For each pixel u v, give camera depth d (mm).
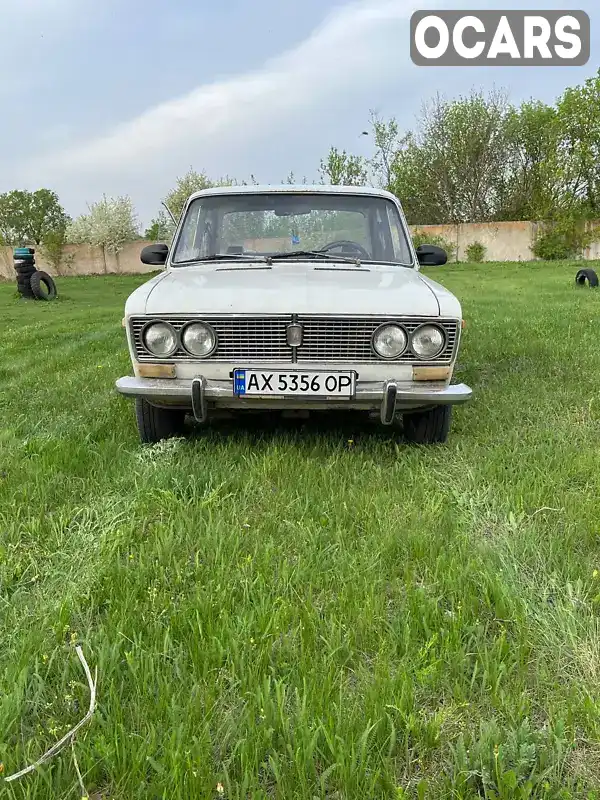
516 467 3477
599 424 4223
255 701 1763
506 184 40094
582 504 2967
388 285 3625
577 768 1615
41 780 1530
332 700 1771
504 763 1586
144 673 1854
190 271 4094
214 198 4496
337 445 3871
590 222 32156
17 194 70938
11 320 12602
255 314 3330
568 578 2367
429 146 39969
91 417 4469
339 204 4449
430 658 1944
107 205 38969
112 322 11102
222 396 3385
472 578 2363
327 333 3361
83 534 2746
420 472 3420
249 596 2279
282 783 1527
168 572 2465
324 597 2291
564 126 34344
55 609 2193
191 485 3195
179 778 1504
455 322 3400
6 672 1866
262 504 3084
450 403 3467
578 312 9766
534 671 1953
